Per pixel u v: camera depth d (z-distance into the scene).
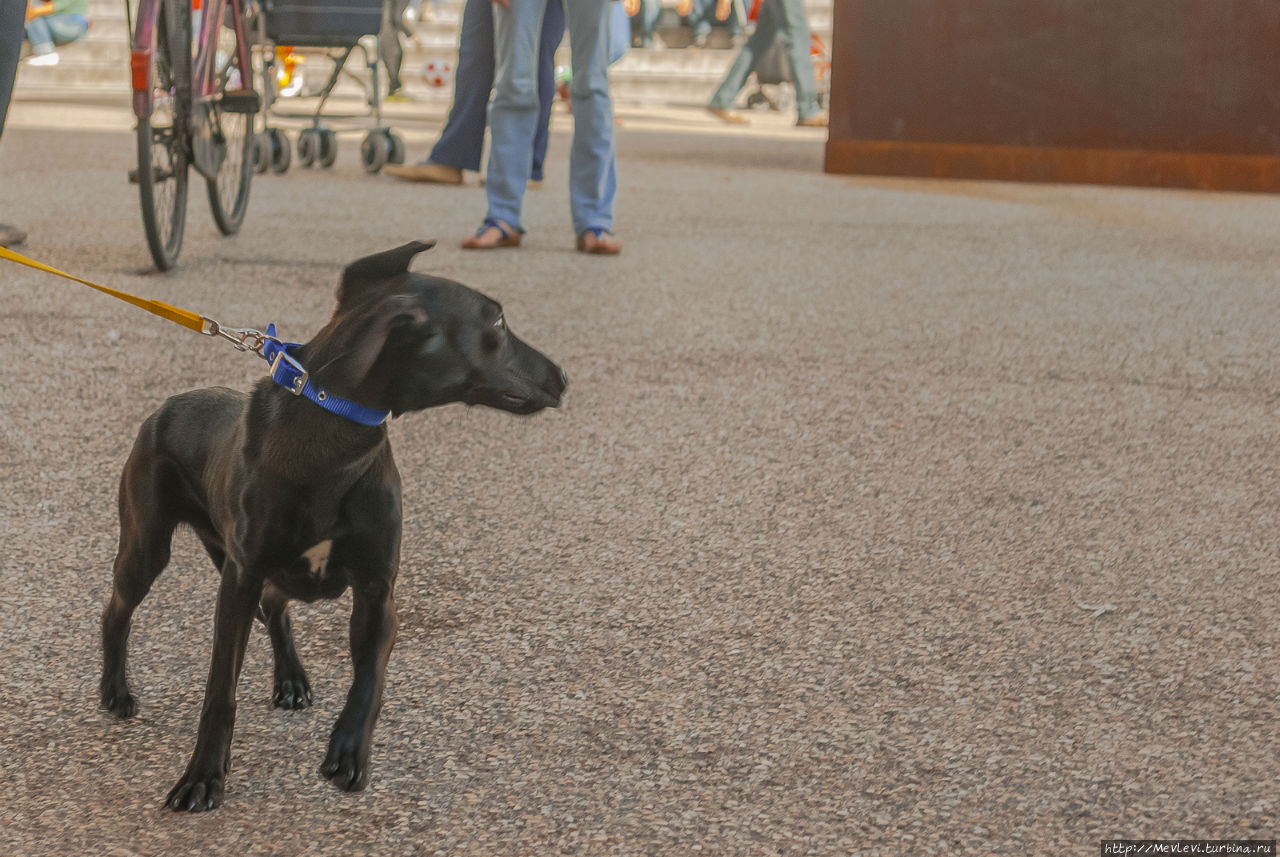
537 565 3.41
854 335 5.97
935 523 3.77
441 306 2.23
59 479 3.87
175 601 3.11
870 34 12.53
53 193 8.95
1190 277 7.56
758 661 2.90
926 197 11.13
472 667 2.84
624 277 7.13
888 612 3.17
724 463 4.25
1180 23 11.88
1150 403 4.99
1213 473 4.22
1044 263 7.97
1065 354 5.71
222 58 7.74
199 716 2.61
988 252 8.34
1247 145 11.87
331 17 10.93
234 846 2.17
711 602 3.21
